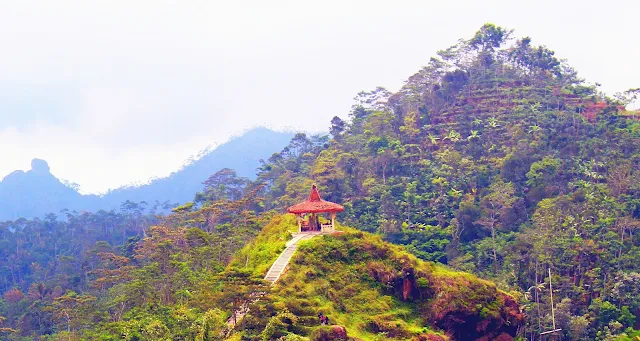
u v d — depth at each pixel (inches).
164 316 2468.0
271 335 2169.0
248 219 3814.0
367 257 2910.9
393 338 2556.6
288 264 2768.2
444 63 7337.6
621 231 4613.7
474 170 5575.8
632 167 5206.7
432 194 5428.2
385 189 5541.3
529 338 3836.1
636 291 3973.9
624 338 2834.6
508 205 5009.8
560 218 4569.4
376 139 6161.4
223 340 2160.4
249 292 2330.2
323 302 2605.8
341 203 5556.1
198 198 6732.3
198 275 3056.1
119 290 3371.1
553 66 7440.9
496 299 2945.4
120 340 2432.3
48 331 4441.4
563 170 5433.1
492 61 7396.7
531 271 4357.8
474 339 2854.3
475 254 4739.2
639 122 6131.9
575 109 6535.4
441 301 2810.0
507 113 6402.6
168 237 3811.5
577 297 4138.8
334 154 6476.4
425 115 6855.3
